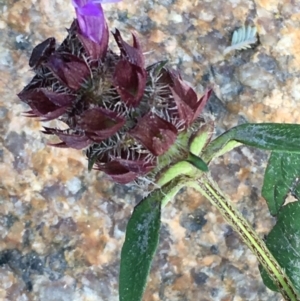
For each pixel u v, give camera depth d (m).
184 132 0.06
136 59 0.05
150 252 0.06
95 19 0.05
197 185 0.06
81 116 0.05
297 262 0.07
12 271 0.07
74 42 0.06
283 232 0.07
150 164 0.06
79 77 0.05
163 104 0.06
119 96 0.05
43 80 0.06
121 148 0.06
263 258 0.06
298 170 0.07
